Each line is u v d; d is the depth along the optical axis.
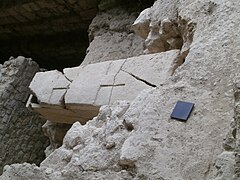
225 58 1.89
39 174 1.88
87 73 3.03
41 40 7.21
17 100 5.84
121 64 2.79
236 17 2.07
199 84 1.87
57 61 7.70
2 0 6.18
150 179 1.59
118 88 2.68
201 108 1.75
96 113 2.94
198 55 2.00
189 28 2.31
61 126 4.02
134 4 5.25
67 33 6.88
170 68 2.41
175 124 1.74
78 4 5.85
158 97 1.91
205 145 1.61
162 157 1.64
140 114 1.88
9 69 5.94
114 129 1.93
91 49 5.16
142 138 1.75
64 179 1.83
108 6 5.43
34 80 3.48
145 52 3.03
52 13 6.29
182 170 1.57
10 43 7.49
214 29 2.11
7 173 1.90
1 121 5.63
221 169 1.38
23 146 5.86
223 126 1.64
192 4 2.40
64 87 3.15
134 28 3.21
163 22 2.73
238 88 1.37
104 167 1.80
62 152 2.10
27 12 6.32
